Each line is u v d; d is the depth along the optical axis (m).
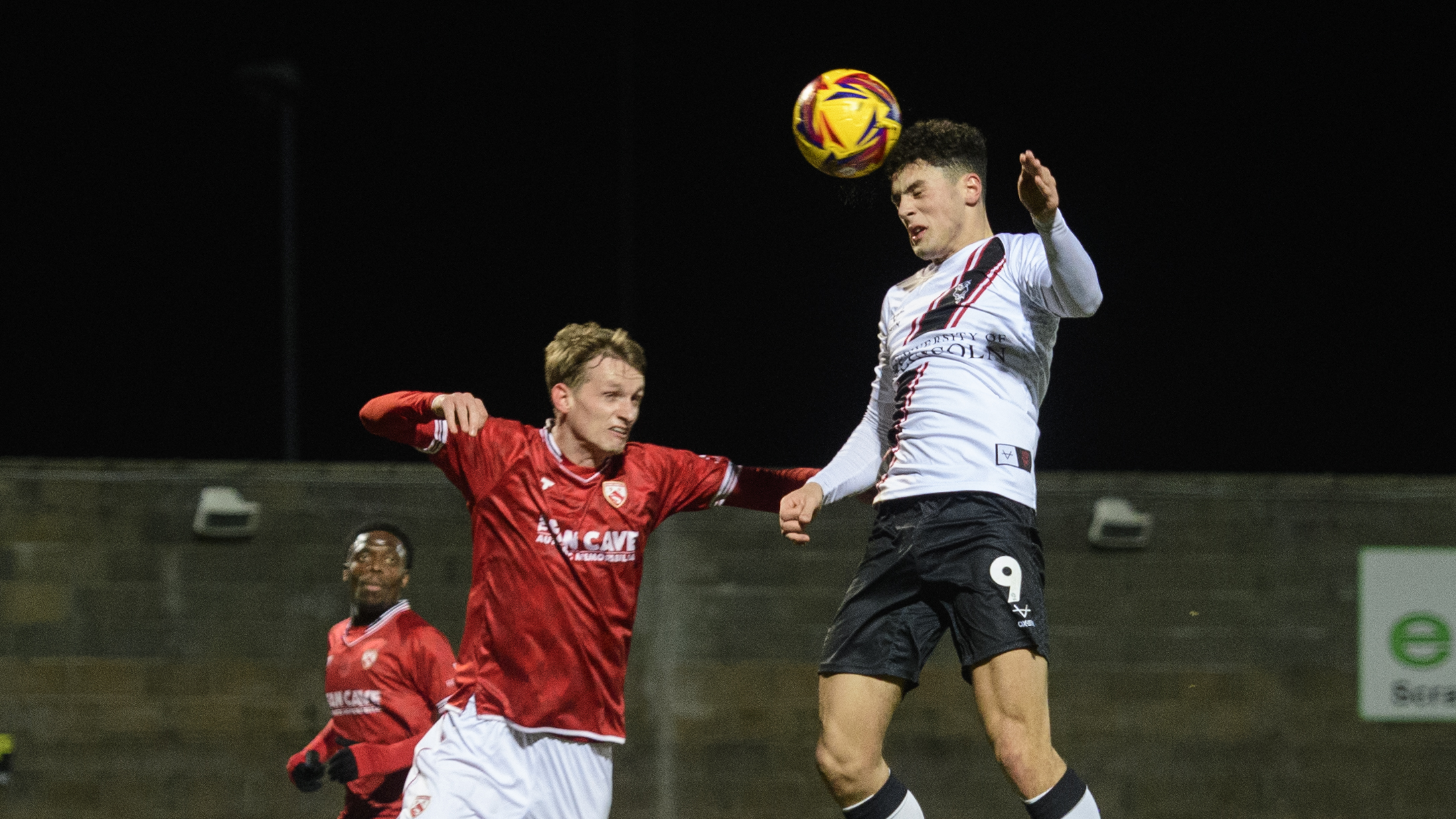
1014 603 11.90
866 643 12.39
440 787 12.39
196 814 26.11
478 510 12.85
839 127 13.08
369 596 19.77
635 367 12.85
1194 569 27.33
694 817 26.58
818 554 27.09
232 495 26.64
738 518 27.12
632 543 12.82
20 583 26.22
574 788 12.61
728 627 26.92
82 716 26.14
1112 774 26.95
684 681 26.83
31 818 25.89
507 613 12.55
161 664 26.31
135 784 26.09
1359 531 27.44
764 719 26.73
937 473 12.26
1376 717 27.08
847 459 13.23
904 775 26.77
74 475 26.45
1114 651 27.16
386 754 18.56
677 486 13.31
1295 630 27.25
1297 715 27.06
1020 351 12.55
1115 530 27.11
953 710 26.86
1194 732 27.02
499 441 12.84
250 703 26.34
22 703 26.09
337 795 26.34
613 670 12.80
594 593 12.62
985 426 12.28
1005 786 26.67
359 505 26.88
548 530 12.59
